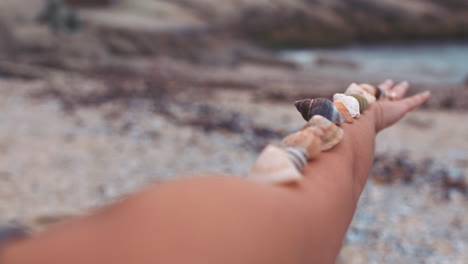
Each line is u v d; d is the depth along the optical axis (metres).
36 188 6.11
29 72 15.94
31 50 22.61
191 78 21.58
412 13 56.62
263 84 21.84
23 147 7.89
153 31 33.31
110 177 6.96
